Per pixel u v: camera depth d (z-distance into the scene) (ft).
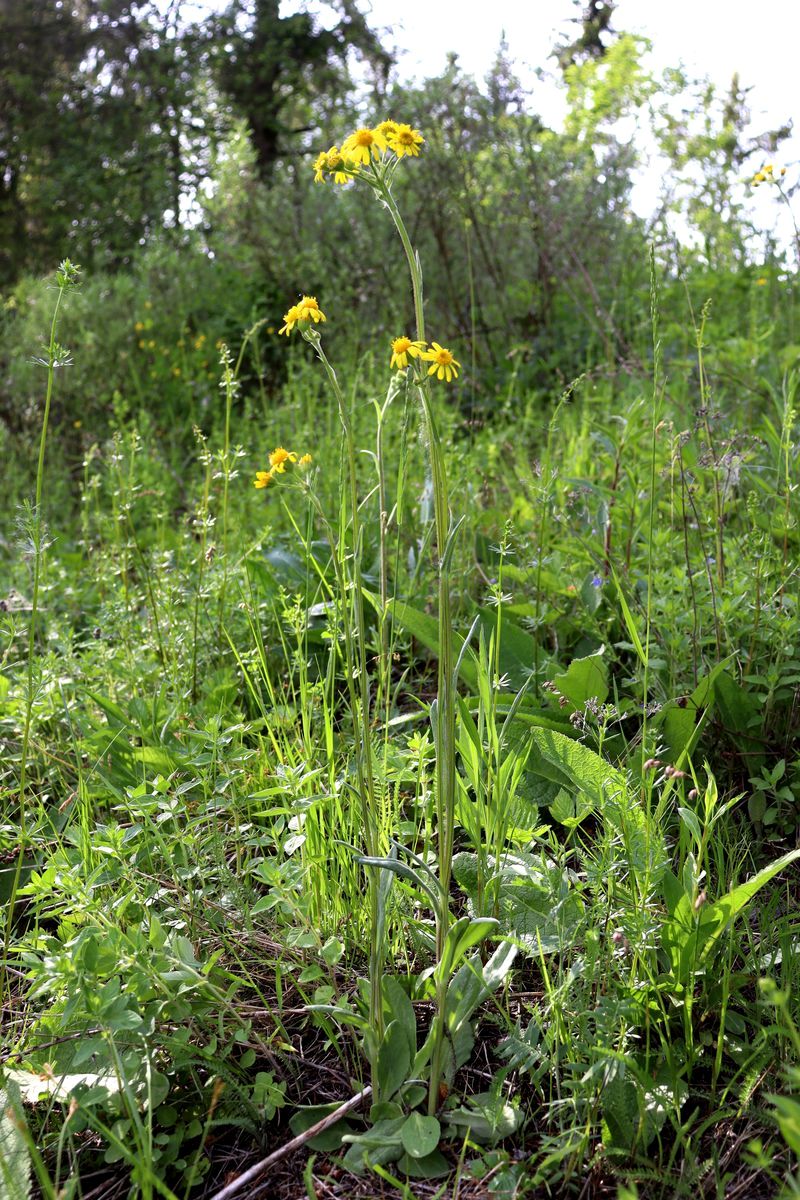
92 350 21.26
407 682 8.91
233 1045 5.22
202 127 47.50
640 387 13.94
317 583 9.29
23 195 50.03
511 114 21.94
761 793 6.80
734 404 13.38
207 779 6.27
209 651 9.18
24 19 47.88
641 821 5.30
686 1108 4.80
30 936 5.32
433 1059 4.69
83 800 6.51
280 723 6.92
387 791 6.05
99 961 4.75
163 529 12.73
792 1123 3.41
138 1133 4.28
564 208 21.61
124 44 47.80
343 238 23.41
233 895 5.77
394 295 21.62
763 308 17.01
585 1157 4.49
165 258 24.22
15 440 19.93
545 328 20.51
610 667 8.41
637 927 4.82
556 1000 4.64
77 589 11.93
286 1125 4.94
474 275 22.09
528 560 9.37
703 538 9.01
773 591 7.97
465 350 20.33
